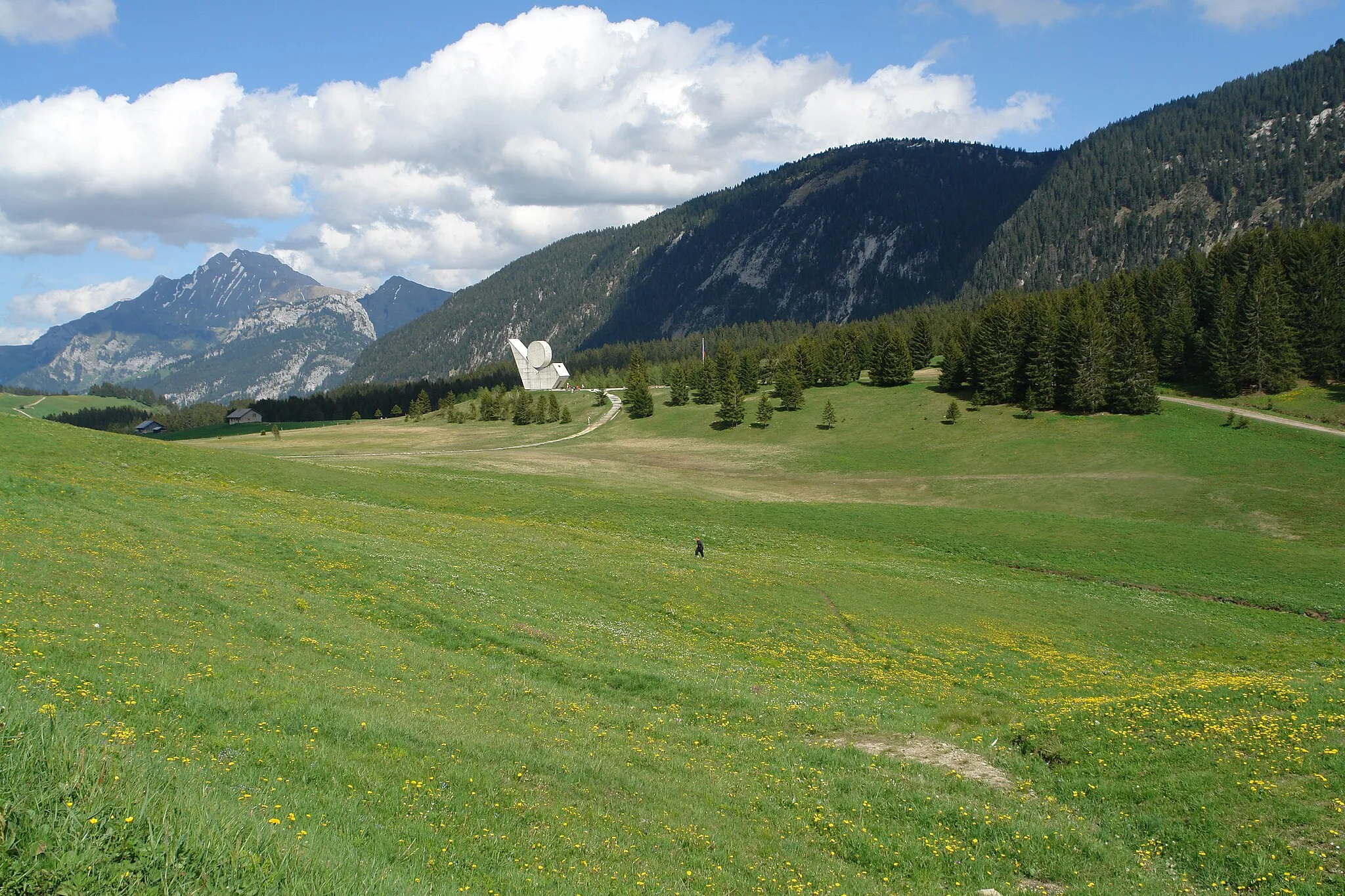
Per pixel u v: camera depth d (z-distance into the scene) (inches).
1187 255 6190.9
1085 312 5300.2
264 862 360.5
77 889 299.7
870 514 3053.6
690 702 1003.3
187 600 1013.2
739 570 1950.1
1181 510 3607.3
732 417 6264.8
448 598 1295.5
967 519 3011.8
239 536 1454.2
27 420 2442.2
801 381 7081.7
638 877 503.5
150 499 1775.3
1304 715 850.8
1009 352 5556.1
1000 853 621.6
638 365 7544.3
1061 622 1828.2
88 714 570.9
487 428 7362.2
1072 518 3043.8
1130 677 1413.6
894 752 876.6
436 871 452.4
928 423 5590.6
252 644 903.7
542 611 1355.8
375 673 900.6
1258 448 4165.8
